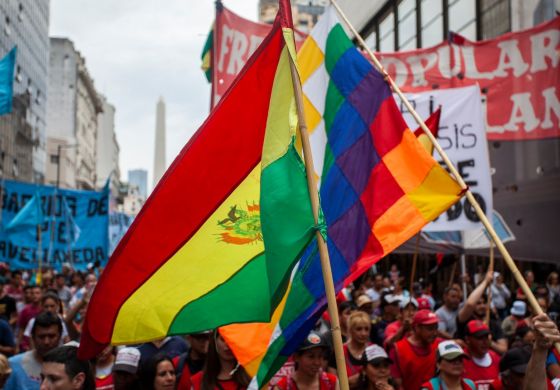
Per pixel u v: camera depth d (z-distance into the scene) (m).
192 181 4.07
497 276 12.88
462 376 6.00
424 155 5.11
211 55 10.79
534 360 4.07
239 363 4.57
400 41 23.08
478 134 8.19
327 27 6.18
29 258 14.74
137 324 3.95
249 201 4.12
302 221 3.69
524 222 10.11
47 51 74.88
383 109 5.46
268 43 4.09
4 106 11.89
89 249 15.57
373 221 5.13
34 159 68.19
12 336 8.00
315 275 4.36
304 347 4.91
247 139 4.14
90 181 110.69
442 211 4.93
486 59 10.13
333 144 5.71
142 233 3.99
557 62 9.63
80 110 99.50
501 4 16.23
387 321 8.81
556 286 13.29
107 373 6.15
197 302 3.96
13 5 57.44
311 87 6.25
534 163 10.27
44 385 3.65
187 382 5.66
